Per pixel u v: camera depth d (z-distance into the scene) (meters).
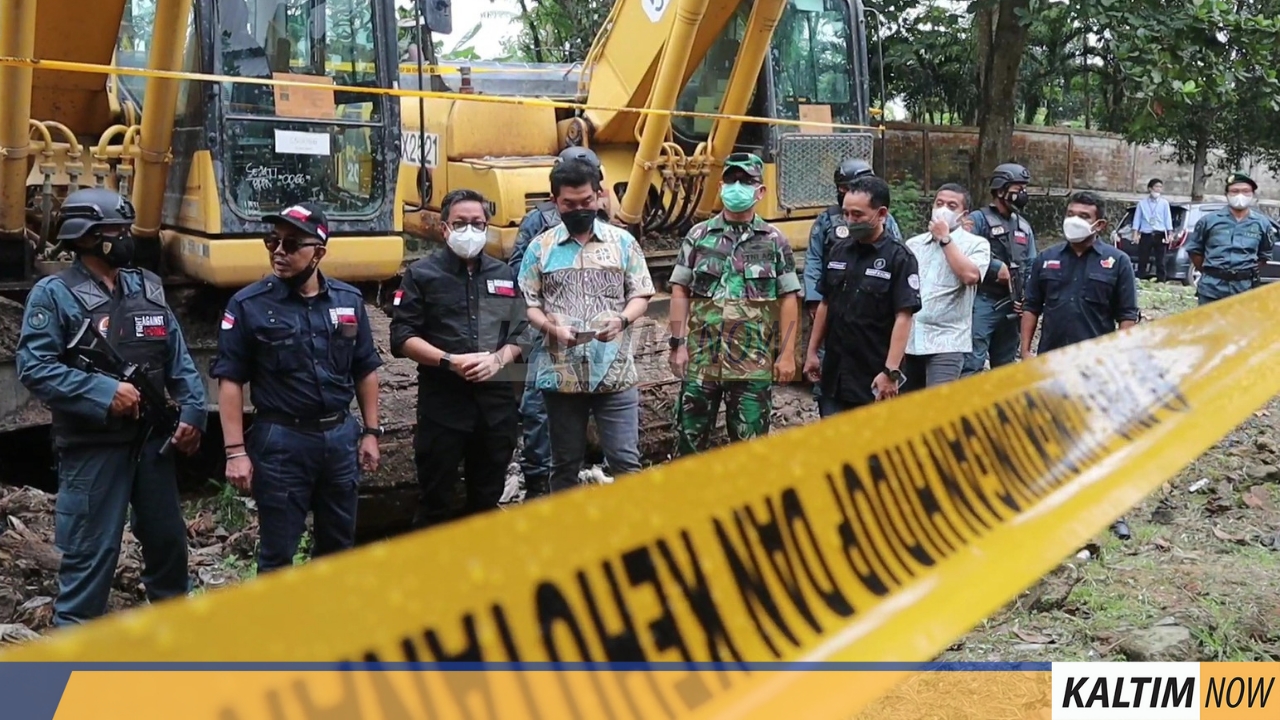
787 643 1.53
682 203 7.39
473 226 4.46
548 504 1.29
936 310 5.52
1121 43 13.72
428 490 4.66
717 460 1.57
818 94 7.91
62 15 5.32
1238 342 3.88
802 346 7.78
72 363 3.59
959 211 5.50
